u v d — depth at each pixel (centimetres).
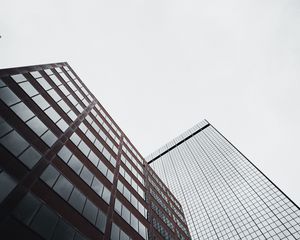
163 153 14162
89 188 2158
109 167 2897
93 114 3500
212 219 7112
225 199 7638
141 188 3619
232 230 6306
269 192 6900
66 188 1841
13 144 1592
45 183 1653
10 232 1204
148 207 3375
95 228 1856
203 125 14300
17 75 2152
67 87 3148
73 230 1619
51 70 2975
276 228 5656
